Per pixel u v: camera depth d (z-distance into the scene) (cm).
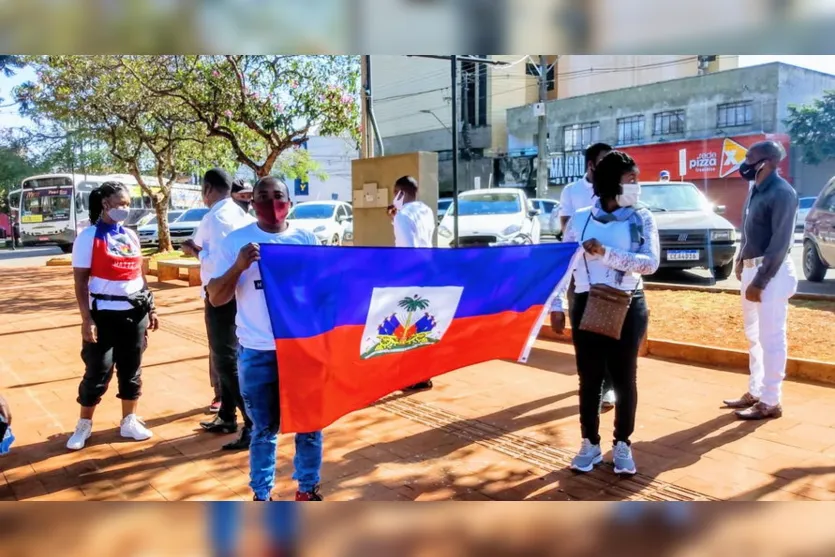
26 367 732
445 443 478
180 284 1473
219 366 464
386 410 553
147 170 2858
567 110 3169
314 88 1302
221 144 1828
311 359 337
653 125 2903
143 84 1333
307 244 352
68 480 427
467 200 1501
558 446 466
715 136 2730
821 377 591
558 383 620
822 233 1165
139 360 500
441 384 624
